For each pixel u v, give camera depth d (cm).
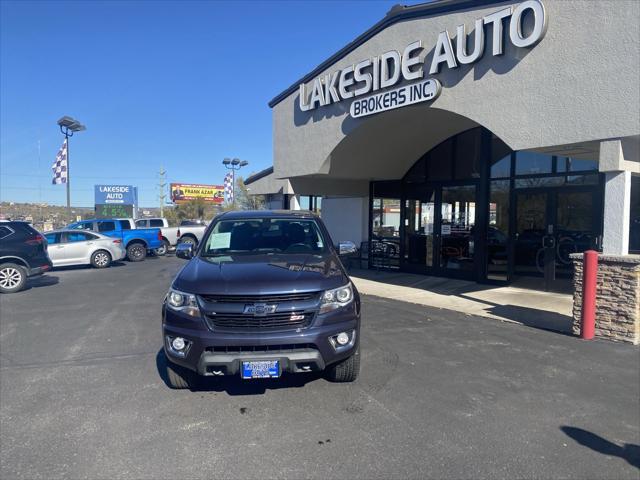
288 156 1361
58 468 340
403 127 1124
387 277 1317
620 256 642
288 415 422
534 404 445
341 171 1314
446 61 866
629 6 643
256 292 419
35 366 570
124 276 1498
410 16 938
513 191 1102
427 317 802
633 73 641
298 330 419
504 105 790
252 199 4144
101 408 443
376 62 1009
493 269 1150
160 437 385
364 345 633
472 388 483
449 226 1272
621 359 575
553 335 684
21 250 1180
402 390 477
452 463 343
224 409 437
